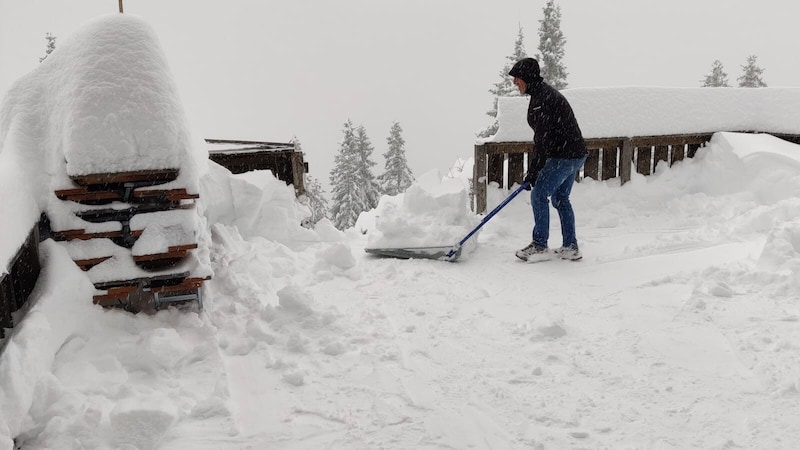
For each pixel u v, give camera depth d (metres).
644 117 6.54
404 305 3.91
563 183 4.87
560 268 4.74
